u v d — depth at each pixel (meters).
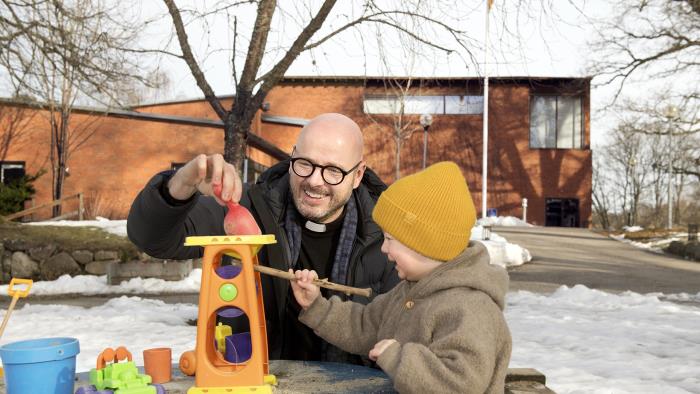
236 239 1.54
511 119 27.97
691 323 7.04
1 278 11.58
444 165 1.79
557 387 4.15
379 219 1.80
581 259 16.39
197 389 1.53
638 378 4.52
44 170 17.09
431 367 1.45
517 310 8.04
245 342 1.67
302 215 2.34
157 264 11.01
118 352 1.68
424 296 1.69
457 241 1.70
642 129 26.55
